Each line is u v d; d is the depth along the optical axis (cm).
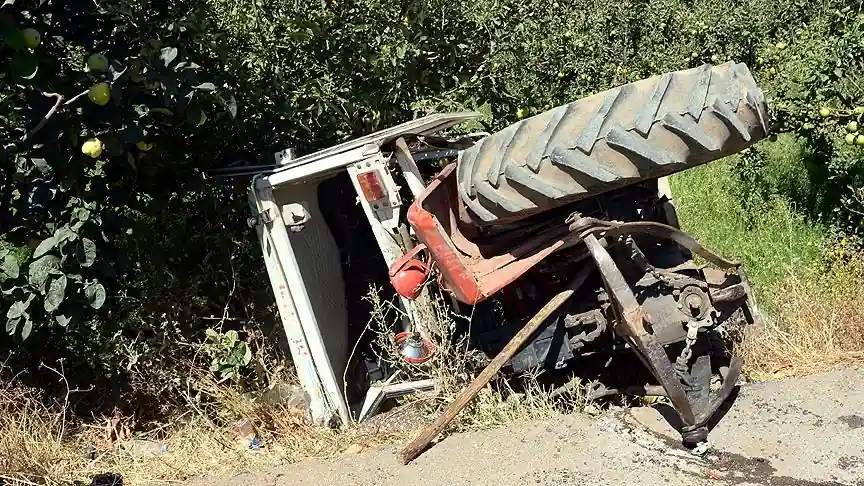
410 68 630
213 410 466
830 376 397
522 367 404
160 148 505
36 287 407
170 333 501
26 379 491
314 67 607
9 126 439
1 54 394
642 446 352
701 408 352
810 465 327
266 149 579
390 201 424
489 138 376
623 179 334
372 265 539
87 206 436
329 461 386
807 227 620
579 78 836
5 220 447
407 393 456
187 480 393
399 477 356
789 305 476
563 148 340
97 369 500
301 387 462
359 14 604
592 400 408
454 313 421
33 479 399
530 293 419
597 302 396
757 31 1004
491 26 666
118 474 403
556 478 335
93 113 418
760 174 730
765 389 392
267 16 593
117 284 512
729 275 388
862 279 477
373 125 627
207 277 540
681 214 676
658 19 1068
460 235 404
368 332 516
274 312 514
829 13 759
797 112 608
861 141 538
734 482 320
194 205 558
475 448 368
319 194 534
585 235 346
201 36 503
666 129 326
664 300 358
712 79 332
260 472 385
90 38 445
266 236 443
